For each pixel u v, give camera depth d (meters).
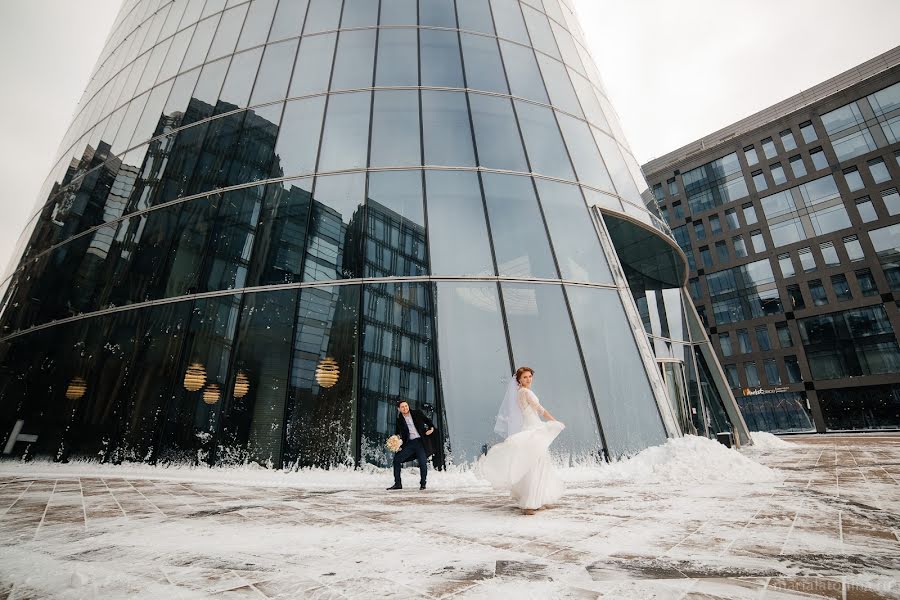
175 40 16.31
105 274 12.00
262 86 12.95
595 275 11.01
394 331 9.35
